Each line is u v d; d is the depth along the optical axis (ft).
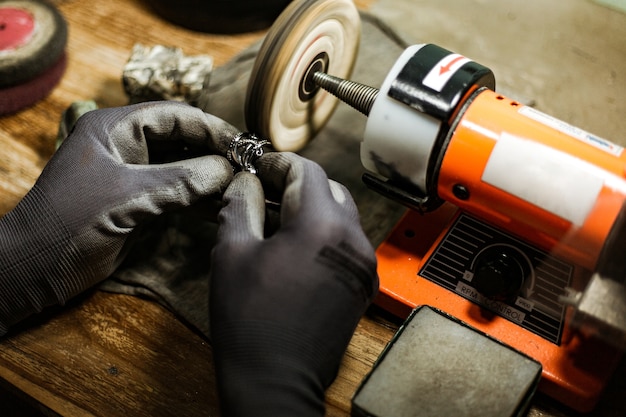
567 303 2.30
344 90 2.77
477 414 2.00
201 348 2.51
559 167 2.18
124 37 3.71
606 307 2.07
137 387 2.38
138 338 2.53
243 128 3.31
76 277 2.47
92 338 2.52
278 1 3.66
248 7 3.59
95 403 2.33
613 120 3.36
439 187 2.45
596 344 2.39
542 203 2.21
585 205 2.14
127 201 2.40
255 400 1.90
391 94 2.33
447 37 3.79
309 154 3.25
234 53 3.67
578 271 2.45
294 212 2.23
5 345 2.48
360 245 2.22
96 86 3.44
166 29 3.77
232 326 2.02
